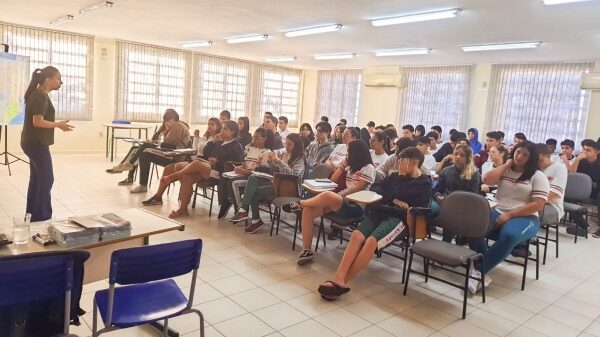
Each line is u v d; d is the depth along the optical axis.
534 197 3.39
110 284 1.70
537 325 2.76
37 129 3.54
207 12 5.59
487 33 5.75
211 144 5.18
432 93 9.33
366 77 10.45
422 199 3.24
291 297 2.93
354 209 3.62
